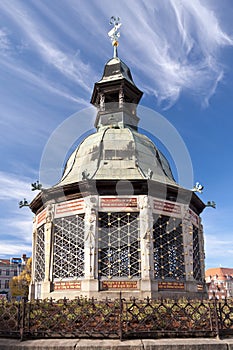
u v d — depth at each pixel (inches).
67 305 379.6
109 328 355.3
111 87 961.5
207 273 4320.9
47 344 324.2
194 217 769.6
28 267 2425.0
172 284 637.9
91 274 602.5
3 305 398.9
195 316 372.2
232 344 331.3
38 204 759.7
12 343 331.0
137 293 592.7
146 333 344.2
